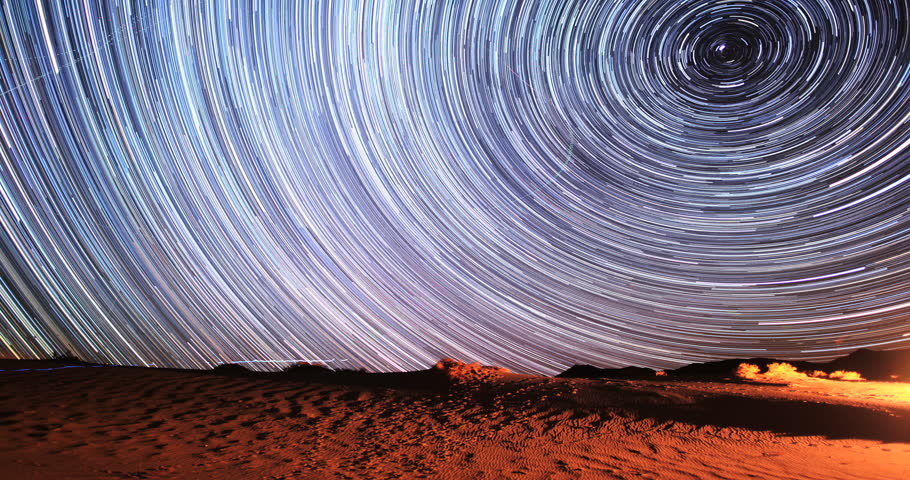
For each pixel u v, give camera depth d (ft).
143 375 27.86
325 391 24.75
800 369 40.68
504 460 14.40
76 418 17.78
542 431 18.15
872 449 15.66
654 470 13.38
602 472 13.20
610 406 21.70
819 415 19.58
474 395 24.09
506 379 28.22
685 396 22.98
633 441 16.83
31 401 20.11
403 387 26.16
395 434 17.44
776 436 17.35
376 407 21.77
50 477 11.00
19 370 28.50
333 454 14.75
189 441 15.64
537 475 12.89
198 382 26.07
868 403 21.40
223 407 20.83
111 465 12.44
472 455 14.90
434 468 13.46
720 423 19.04
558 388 25.17
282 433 17.24
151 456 13.60
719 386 26.73
